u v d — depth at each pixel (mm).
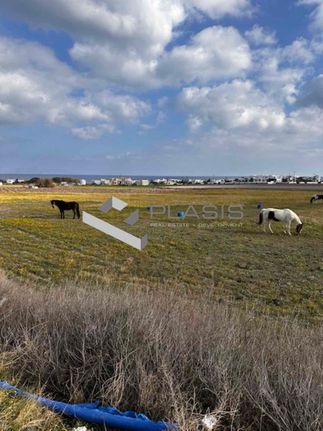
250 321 4668
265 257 13867
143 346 3291
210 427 2449
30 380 3111
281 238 18422
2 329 3867
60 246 14852
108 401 2814
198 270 11703
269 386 2779
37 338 3520
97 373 3133
